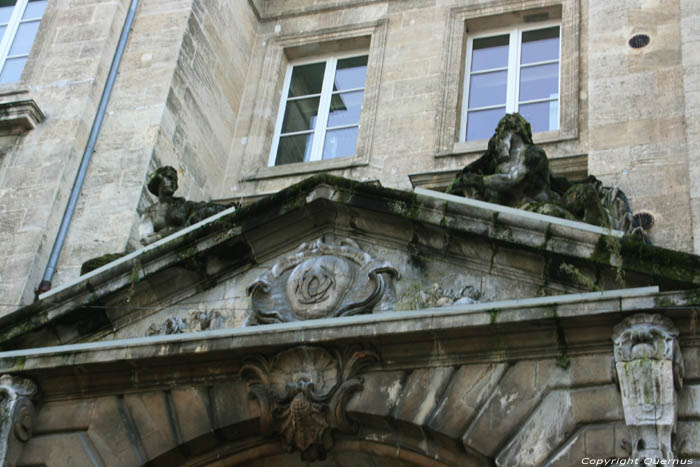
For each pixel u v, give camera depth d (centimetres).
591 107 1730
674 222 1570
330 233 1452
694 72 1692
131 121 1877
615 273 1273
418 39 2064
